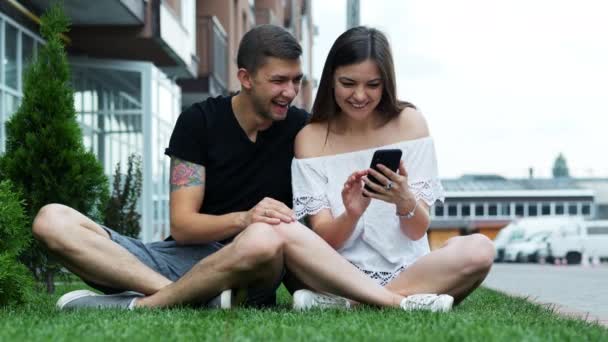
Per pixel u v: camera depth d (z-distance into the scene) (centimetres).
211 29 1758
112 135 1363
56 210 383
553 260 3853
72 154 583
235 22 2186
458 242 389
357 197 383
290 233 368
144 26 1221
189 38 1496
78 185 584
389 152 373
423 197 410
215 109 417
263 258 360
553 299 805
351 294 372
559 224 3847
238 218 384
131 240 407
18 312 375
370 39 390
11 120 586
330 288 374
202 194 412
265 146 420
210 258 366
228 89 2020
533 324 326
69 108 593
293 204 415
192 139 411
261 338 268
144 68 1340
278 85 400
